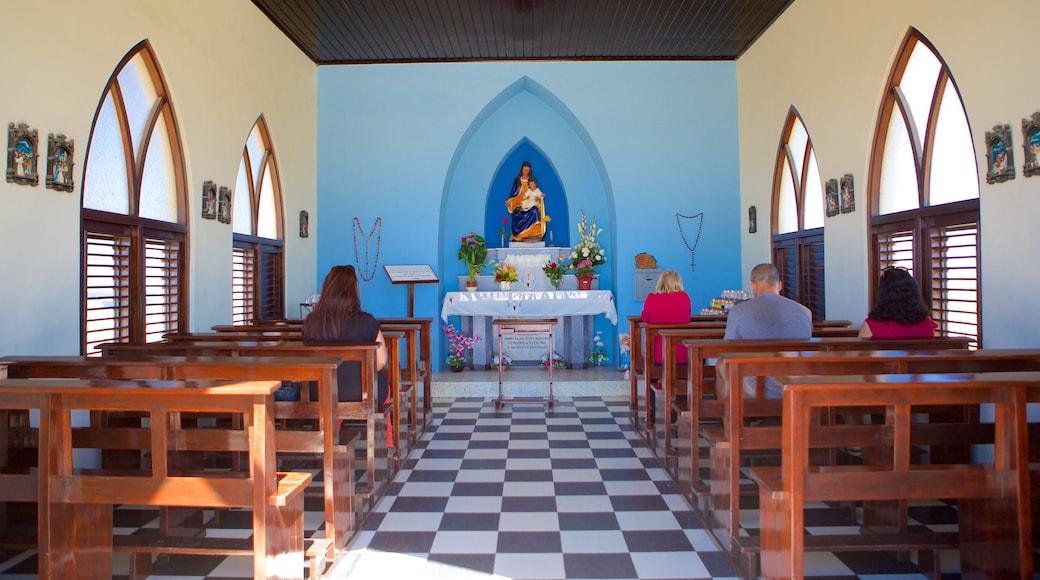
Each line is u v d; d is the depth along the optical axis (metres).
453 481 4.75
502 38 8.48
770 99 8.29
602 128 9.42
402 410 6.28
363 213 9.37
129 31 5.07
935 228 5.30
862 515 3.98
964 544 2.86
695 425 4.15
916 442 3.28
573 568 3.33
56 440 2.59
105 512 2.90
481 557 3.46
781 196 8.34
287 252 8.39
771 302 4.35
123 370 3.41
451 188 10.25
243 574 3.29
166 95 5.68
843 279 6.55
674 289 5.95
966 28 4.69
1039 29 4.03
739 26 8.19
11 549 3.38
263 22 7.61
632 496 4.41
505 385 8.05
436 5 7.35
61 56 4.33
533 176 10.73
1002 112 4.36
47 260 4.23
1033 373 2.62
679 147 9.46
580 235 10.22
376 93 9.37
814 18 7.03
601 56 9.30
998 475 2.54
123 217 5.15
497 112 10.26
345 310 4.35
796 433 2.45
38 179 4.12
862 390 2.46
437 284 9.31
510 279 9.48
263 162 7.90
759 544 3.21
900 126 5.77
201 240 6.21
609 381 8.06
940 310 5.21
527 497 4.39
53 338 4.28
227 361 3.38
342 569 3.32
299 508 3.01
